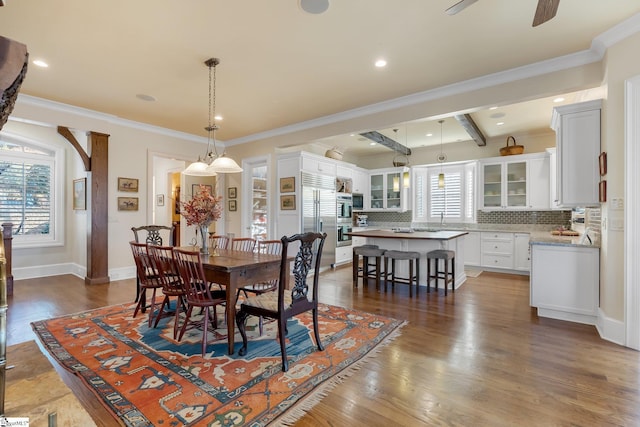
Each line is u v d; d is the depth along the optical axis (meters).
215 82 3.63
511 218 6.31
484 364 2.33
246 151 6.29
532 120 5.19
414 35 2.70
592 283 3.12
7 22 2.49
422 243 4.84
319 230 6.04
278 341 2.74
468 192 6.73
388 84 3.71
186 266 2.59
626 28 2.54
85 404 1.83
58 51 2.95
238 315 2.51
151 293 4.31
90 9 2.33
